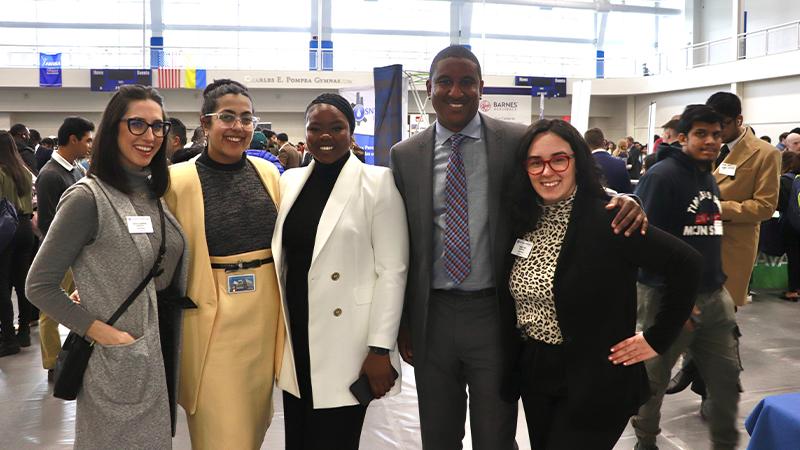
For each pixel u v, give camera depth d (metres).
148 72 17.62
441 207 1.82
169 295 1.66
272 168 1.92
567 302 1.55
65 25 19.86
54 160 3.43
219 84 1.78
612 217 1.55
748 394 3.19
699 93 18.00
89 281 1.51
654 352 1.53
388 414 2.99
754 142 2.92
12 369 3.70
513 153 1.81
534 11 22.91
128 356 1.49
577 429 1.57
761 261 5.89
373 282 1.83
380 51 19.55
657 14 22.56
